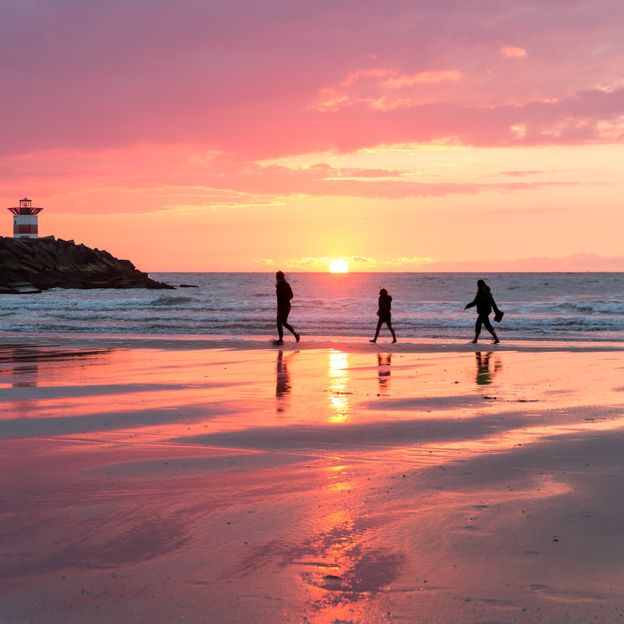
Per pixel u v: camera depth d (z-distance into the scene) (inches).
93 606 135.7
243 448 280.7
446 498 207.9
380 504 202.2
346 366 602.5
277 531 178.9
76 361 649.0
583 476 232.1
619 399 412.2
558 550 163.9
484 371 560.1
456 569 153.3
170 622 129.2
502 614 132.0
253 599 138.7
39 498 208.7
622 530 177.5
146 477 233.9
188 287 4414.4
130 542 170.9
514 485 221.8
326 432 313.9
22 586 145.2
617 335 961.5
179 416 357.4
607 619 129.6
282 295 843.4
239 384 487.8
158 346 806.5
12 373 554.9
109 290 3331.7
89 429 322.3
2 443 290.8
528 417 350.9
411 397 423.5
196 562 157.8
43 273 3619.6
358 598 139.2
